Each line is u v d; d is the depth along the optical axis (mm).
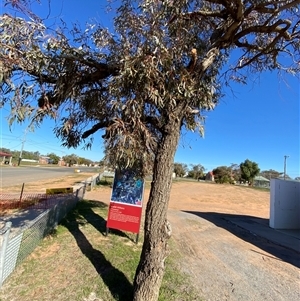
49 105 2631
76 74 2812
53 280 3377
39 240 4629
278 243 6766
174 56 2803
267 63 4133
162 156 2840
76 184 17406
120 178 5602
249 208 15359
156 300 2713
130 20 2777
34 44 2371
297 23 3318
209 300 3219
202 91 3037
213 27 3379
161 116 3066
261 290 3668
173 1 2637
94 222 6633
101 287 3256
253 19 3531
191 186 25484
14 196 10570
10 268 3381
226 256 5145
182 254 4922
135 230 5309
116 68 2852
